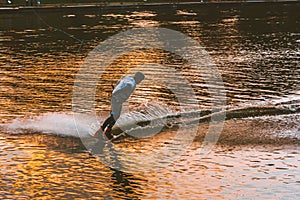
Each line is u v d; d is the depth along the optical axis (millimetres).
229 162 11586
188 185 10367
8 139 13023
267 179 10625
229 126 14125
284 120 14734
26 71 23562
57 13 52531
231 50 29359
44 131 13633
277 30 39312
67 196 9914
